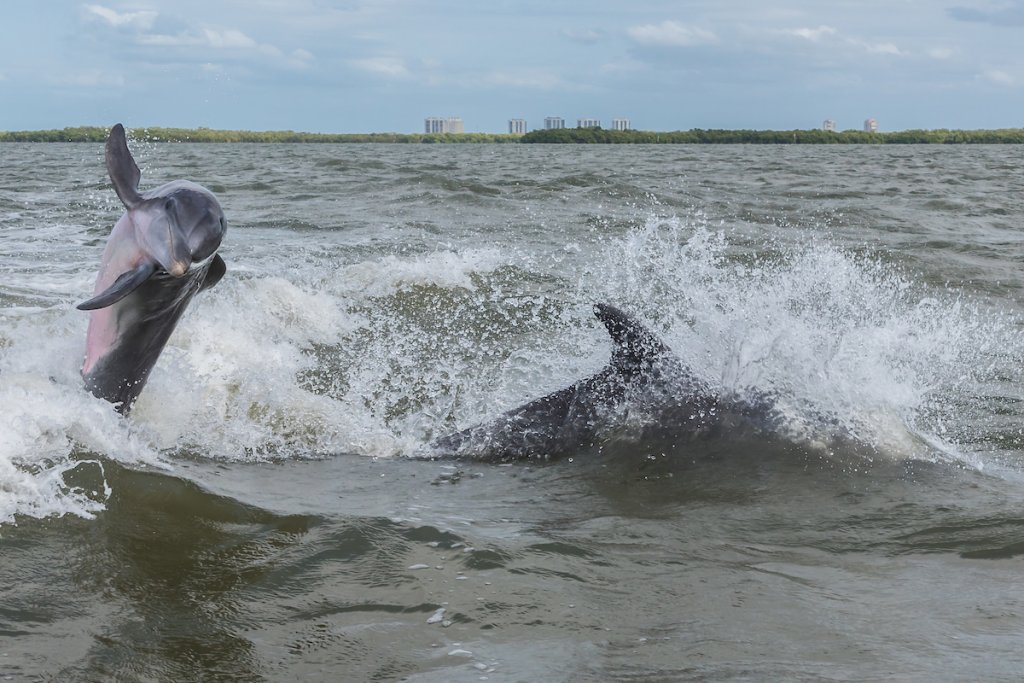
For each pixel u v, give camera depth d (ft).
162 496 19.83
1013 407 28.12
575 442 24.30
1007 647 13.84
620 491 21.39
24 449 21.17
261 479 21.71
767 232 67.97
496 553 17.51
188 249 18.88
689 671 13.29
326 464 23.30
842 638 14.29
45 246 56.90
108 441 22.04
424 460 23.90
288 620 14.99
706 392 25.20
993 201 94.27
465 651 14.02
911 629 14.56
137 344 21.16
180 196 19.17
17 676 13.14
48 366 24.70
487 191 94.02
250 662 13.70
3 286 42.73
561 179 105.81
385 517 19.20
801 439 23.72
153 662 13.65
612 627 14.79
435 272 44.96
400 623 14.92
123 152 19.83
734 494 21.03
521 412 25.43
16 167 140.15
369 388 29.99
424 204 82.94
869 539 18.49
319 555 17.35
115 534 17.98
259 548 17.65
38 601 15.38
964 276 51.06
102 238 60.75
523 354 33.86
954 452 24.09
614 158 216.74
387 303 40.24
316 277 43.88
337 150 308.60
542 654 13.89
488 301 40.88
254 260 52.39
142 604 15.43
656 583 16.47
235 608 15.37
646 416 24.58
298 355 32.45
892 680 12.87
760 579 16.63
